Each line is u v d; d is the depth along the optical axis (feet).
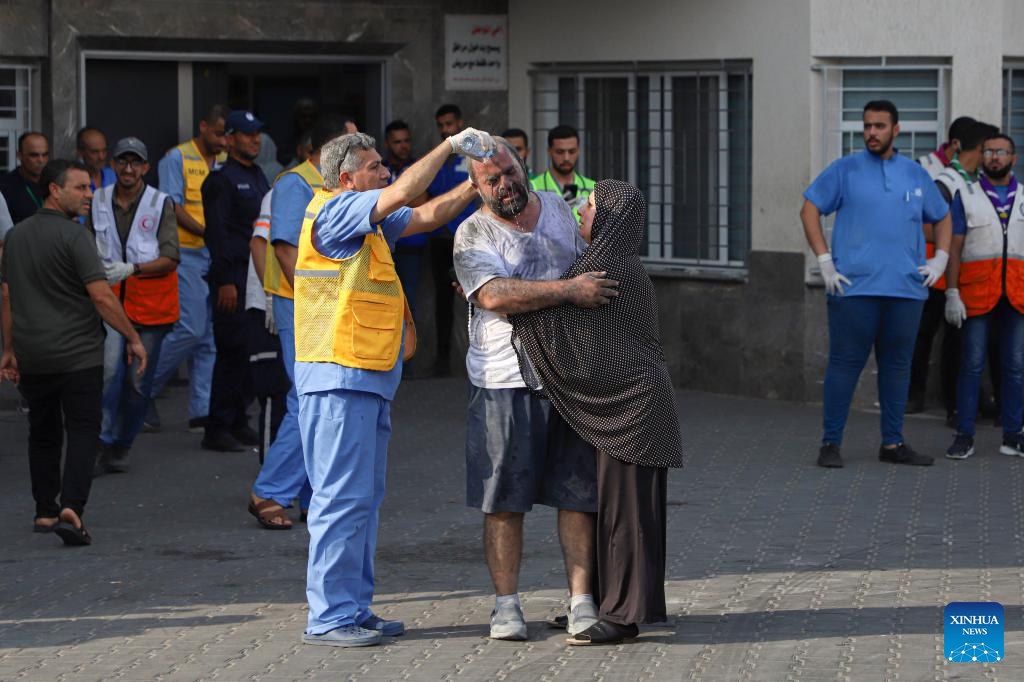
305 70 52.85
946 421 43.73
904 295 37.06
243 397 41.11
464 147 22.62
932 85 46.75
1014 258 38.45
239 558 29.50
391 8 52.06
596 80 52.16
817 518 32.14
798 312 46.96
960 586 26.73
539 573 27.96
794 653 23.02
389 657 23.15
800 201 46.83
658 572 23.58
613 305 23.20
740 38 47.98
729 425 43.45
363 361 23.35
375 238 23.62
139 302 37.50
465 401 48.32
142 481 36.91
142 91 50.67
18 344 30.81
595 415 23.15
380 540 30.86
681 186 50.49
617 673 22.21
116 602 26.40
